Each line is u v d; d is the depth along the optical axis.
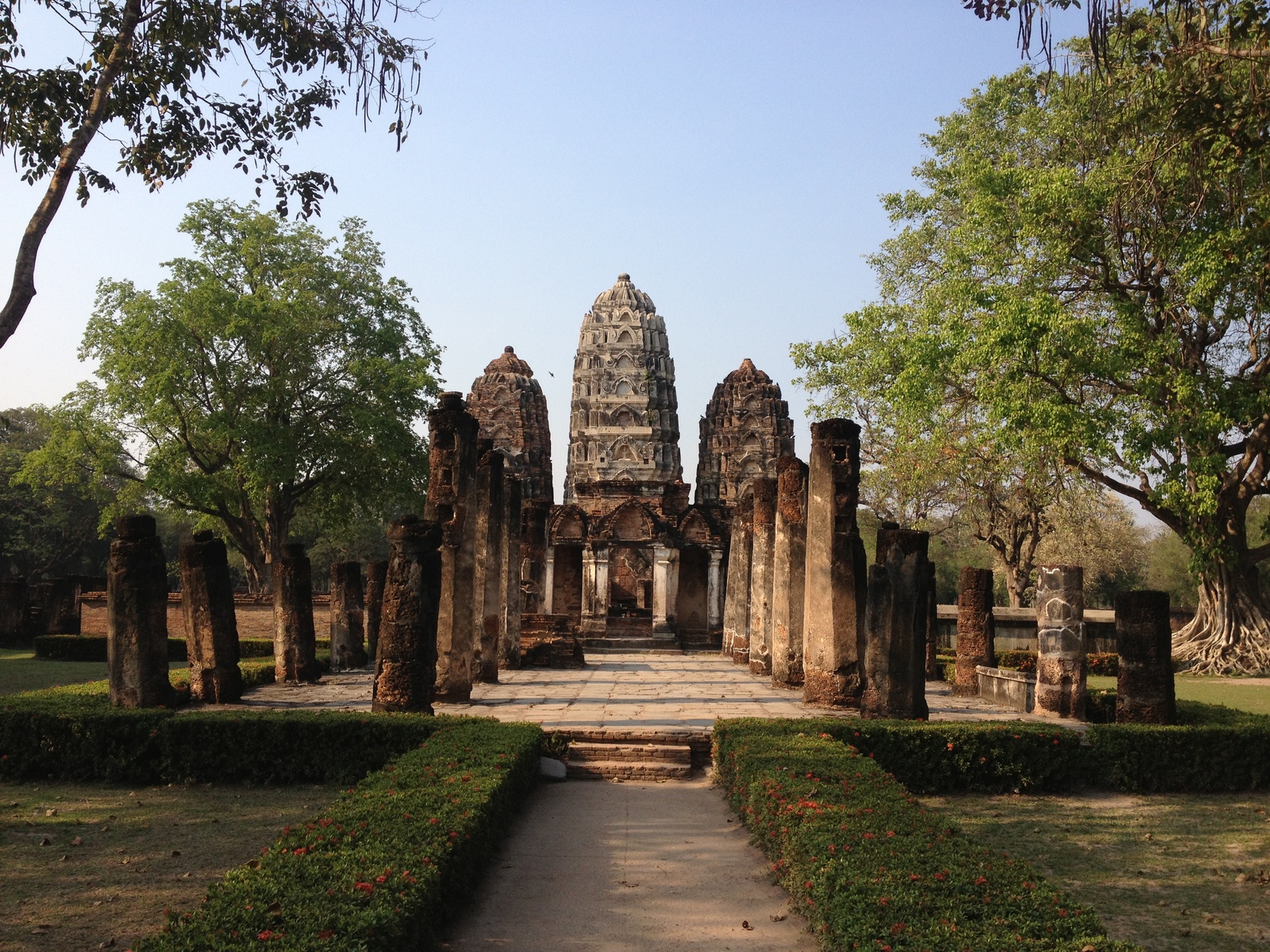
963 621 23.33
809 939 8.23
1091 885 9.95
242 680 19.59
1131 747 14.48
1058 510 46.94
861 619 18.94
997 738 14.35
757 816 10.88
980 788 14.30
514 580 28.56
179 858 10.21
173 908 8.70
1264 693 27.22
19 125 14.05
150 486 42.72
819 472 19.42
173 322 42.16
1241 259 17.53
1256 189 16.08
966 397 35.88
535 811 12.69
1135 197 18.33
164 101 14.52
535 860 10.45
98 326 44.19
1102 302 33.03
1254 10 12.64
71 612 40.44
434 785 10.62
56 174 12.48
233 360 44.72
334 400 45.91
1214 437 30.33
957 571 77.12
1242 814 13.15
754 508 27.70
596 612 40.66
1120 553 62.22
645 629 43.59
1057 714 18.72
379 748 13.81
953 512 54.19
